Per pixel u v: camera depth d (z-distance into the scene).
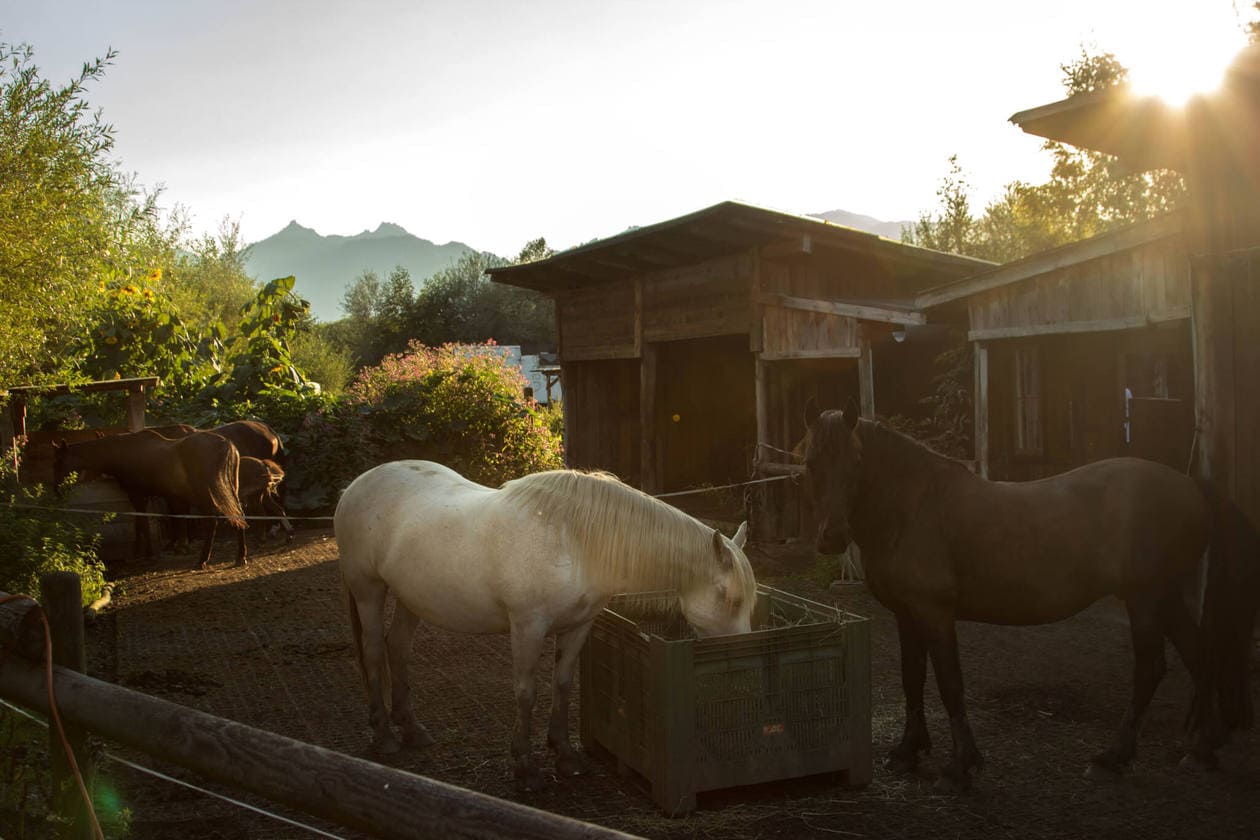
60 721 2.37
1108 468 4.47
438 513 4.48
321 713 5.52
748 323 10.92
